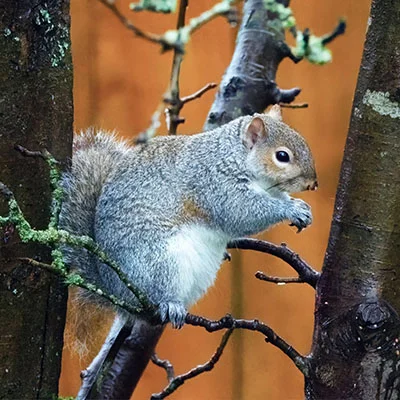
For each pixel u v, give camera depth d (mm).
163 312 6828
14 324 5098
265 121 7875
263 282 12516
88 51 12766
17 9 5020
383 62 4855
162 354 12914
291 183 7758
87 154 7453
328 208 12422
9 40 5004
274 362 12656
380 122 4879
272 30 8789
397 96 4844
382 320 4828
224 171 7621
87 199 7109
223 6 6258
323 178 12453
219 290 12508
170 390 6273
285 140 7777
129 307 4980
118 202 7043
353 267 4949
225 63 12578
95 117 12742
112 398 7617
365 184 4926
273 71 8773
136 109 12758
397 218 4895
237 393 12750
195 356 12859
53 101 5223
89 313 7219
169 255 7078
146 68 12734
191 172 7469
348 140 5023
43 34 5152
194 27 6367
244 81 8617
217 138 7777
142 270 7000
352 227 4961
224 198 7602
